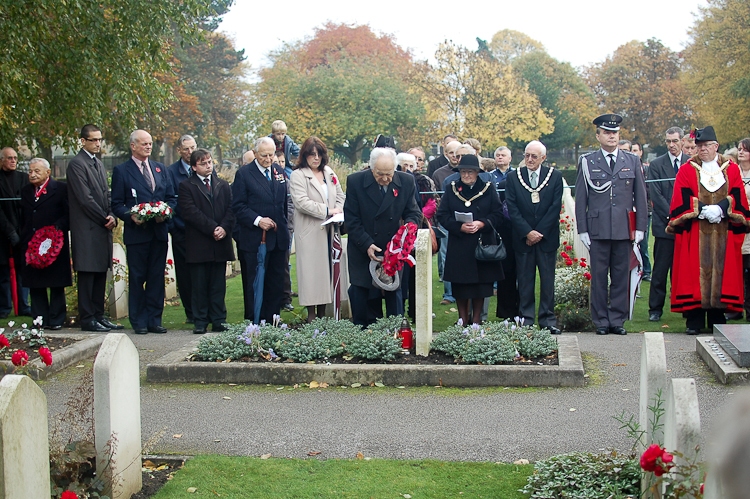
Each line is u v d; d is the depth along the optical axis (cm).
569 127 6638
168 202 1034
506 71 5012
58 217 1013
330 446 586
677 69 6612
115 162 3619
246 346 788
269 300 989
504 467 536
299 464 548
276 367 746
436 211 948
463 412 654
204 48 5216
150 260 999
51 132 1360
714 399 668
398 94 4666
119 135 2017
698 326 937
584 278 1093
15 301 1140
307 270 924
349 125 4550
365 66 4838
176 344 923
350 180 867
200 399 705
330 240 938
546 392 702
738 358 718
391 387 730
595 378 739
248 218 958
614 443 574
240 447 588
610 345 875
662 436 446
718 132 4484
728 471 148
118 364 483
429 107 4756
